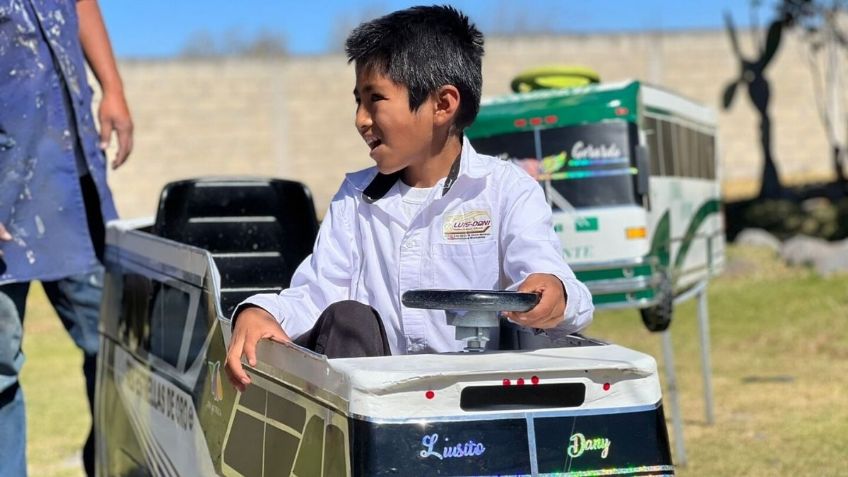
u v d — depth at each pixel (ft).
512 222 8.75
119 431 12.53
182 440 10.35
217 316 9.50
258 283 13.74
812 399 21.16
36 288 41.24
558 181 15.30
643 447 7.46
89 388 14.74
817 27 55.16
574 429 7.33
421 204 9.14
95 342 14.52
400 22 8.90
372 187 9.43
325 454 7.33
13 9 13.01
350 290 9.53
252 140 77.00
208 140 76.48
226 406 9.20
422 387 7.08
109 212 14.35
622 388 7.48
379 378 6.98
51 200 13.23
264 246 13.91
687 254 17.71
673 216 16.81
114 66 15.30
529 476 7.18
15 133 13.00
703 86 77.05
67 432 20.99
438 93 8.82
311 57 77.30
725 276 37.70
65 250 13.30
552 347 8.75
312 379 7.61
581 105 15.33
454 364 7.30
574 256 15.20
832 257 37.73
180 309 10.61
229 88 76.43
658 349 27.27
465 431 7.13
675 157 17.19
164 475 10.96
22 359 13.05
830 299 31.32
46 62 13.29
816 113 75.77
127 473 12.30
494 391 7.43
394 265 9.18
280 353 8.16
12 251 12.85
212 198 13.84
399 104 8.78
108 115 15.05
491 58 76.74
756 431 18.76
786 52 75.46
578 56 77.10
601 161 15.17
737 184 72.90
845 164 75.66
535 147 15.43
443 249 9.02
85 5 15.07
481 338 7.83
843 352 25.50
